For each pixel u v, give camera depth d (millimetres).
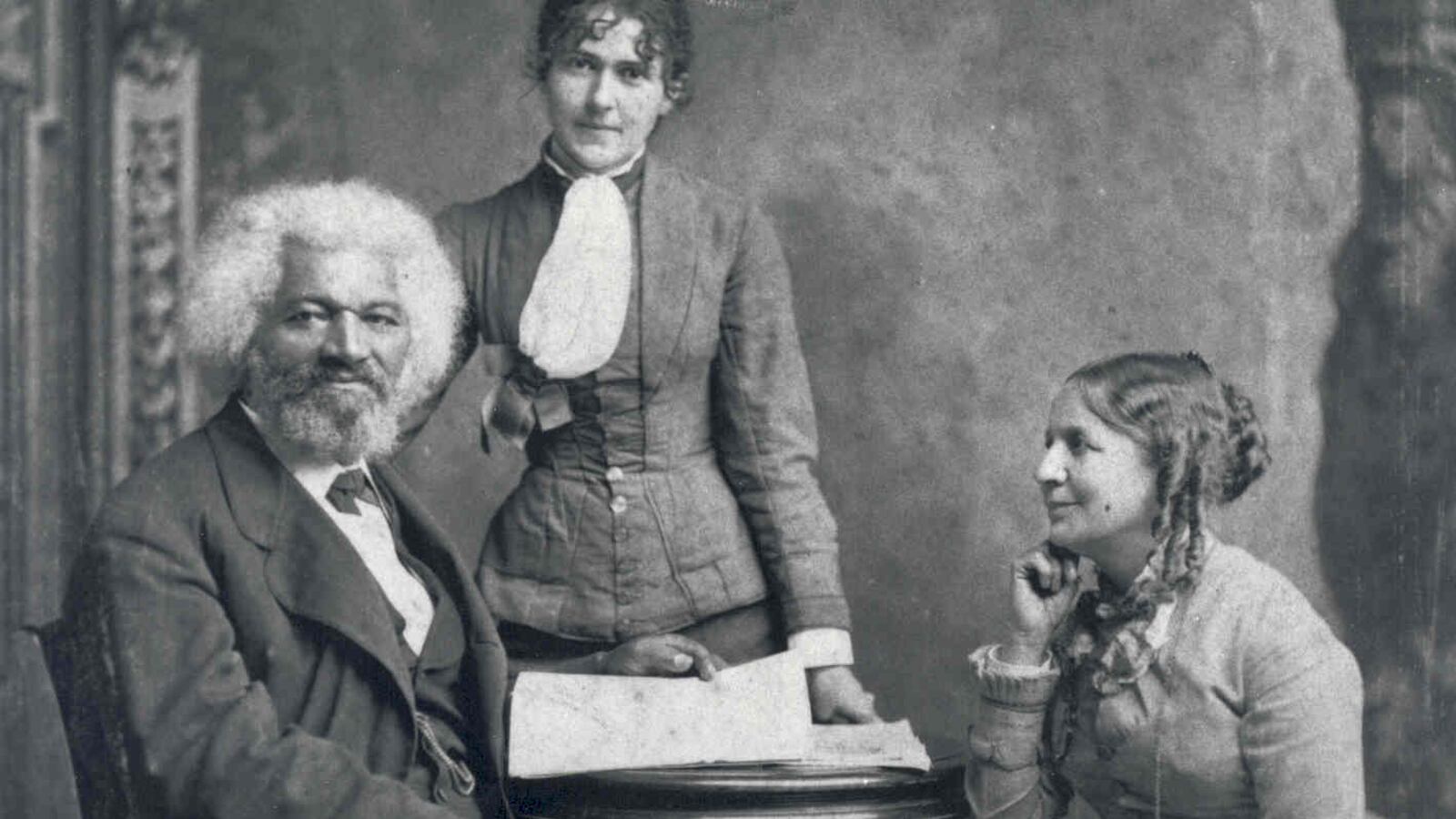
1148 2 3191
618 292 3012
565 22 3045
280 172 3102
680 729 2812
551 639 2988
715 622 3004
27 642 2957
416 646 2717
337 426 2760
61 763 2900
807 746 2855
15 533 3020
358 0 3119
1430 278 3176
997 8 3195
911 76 3195
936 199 3195
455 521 3012
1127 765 2785
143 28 3127
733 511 3045
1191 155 3176
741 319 3076
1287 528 3111
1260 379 3145
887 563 3121
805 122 3174
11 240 3066
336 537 2662
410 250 2914
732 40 3139
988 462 3146
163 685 2574
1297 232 3170
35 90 3090
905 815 2717
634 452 3010
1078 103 3188
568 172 3041
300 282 2805
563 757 2766
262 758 2549
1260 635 2723
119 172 3098
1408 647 3123
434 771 2668
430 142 3088
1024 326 3172
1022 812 2797
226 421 2740
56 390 3043
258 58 3125
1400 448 3148
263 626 2605
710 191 3105
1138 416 2904
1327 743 2680
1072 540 2900
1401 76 3182
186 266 3070
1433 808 3115
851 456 3125
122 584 2600
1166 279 3168
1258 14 3176
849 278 3143
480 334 3025
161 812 2562
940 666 3111
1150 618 2781
